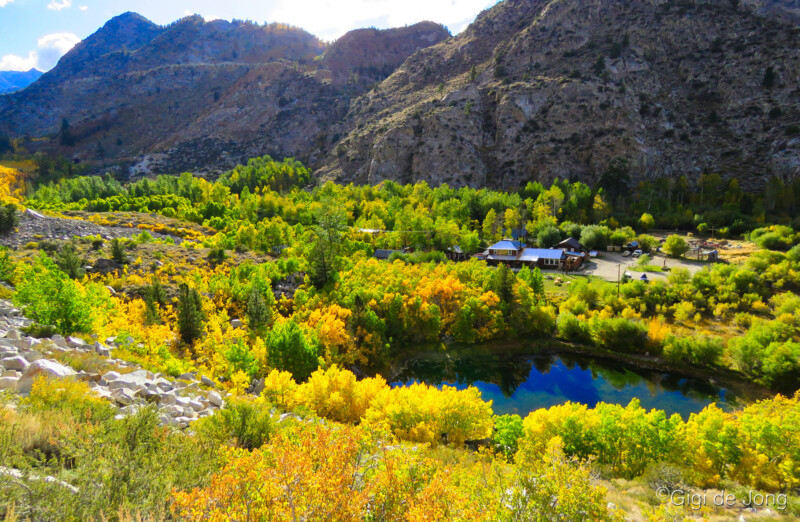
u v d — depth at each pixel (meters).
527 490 10.77
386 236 94.88
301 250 73.75
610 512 11.34
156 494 8.71
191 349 36.81
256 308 46.00
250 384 31.67
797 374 44.47
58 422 10.72
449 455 22.38
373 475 9.91
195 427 14.64
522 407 44.53
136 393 16.83
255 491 8.27
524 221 118.88
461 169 157.88
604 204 119.94
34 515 7.08
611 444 26.92
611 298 64.38
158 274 53.94
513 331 60.31
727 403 44.62
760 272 69.88
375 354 51.12
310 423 14.78
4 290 29.75
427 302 59.78
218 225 90.88
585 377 51.41
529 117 162.88
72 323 24.19
